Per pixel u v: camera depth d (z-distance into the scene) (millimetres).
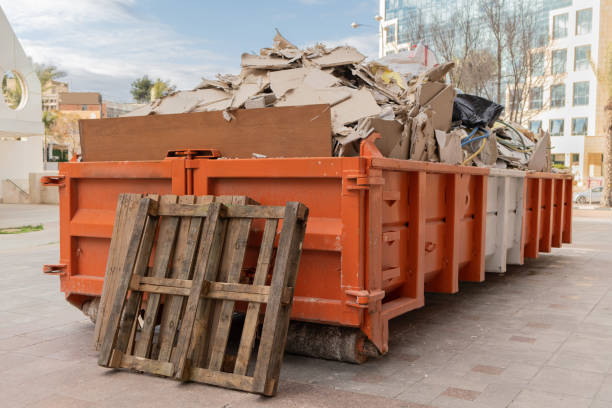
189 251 4070
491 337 5223
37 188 28625
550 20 49969
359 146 4320
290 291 3748
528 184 7895
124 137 4973
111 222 4828
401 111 5137
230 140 4539
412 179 4594
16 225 17422
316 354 4395
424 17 40688
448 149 5406
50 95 99562
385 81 6223
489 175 6332
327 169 3986
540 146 8109
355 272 3928
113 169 4793
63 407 3492
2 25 24406
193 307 3871
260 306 3994
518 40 35156
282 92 5031
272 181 4258
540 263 9984
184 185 4500
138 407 3480
